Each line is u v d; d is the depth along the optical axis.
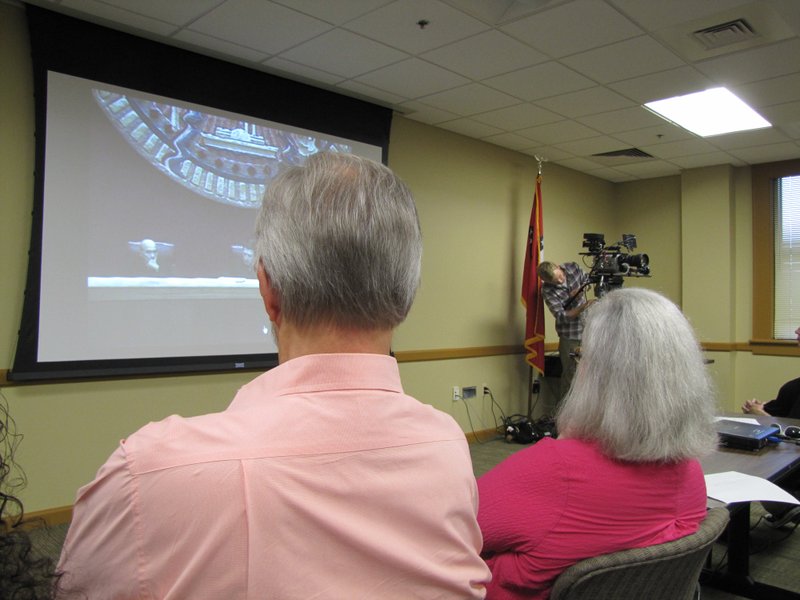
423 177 4.37
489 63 3.27
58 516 2.73
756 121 4.24
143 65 2.98
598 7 2.64
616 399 0.95
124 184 2.93
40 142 2.68
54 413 2.75
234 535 0.41
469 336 4.73
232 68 3.30
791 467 1.78
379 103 3.95
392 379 0.55
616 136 4.65
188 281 3.15
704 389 0.99
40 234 2.68
